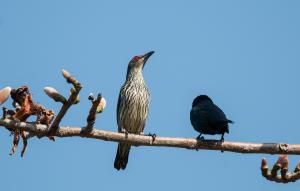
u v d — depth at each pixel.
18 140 9.44
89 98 9.31
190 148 10.72
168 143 10.60
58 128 9.60
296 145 10.48
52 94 8.91
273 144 10.54
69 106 9.04
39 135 9.62
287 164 9.80
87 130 9.79
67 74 8.79
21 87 9.41
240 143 10.66
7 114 9.32
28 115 9.41
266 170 9.92
